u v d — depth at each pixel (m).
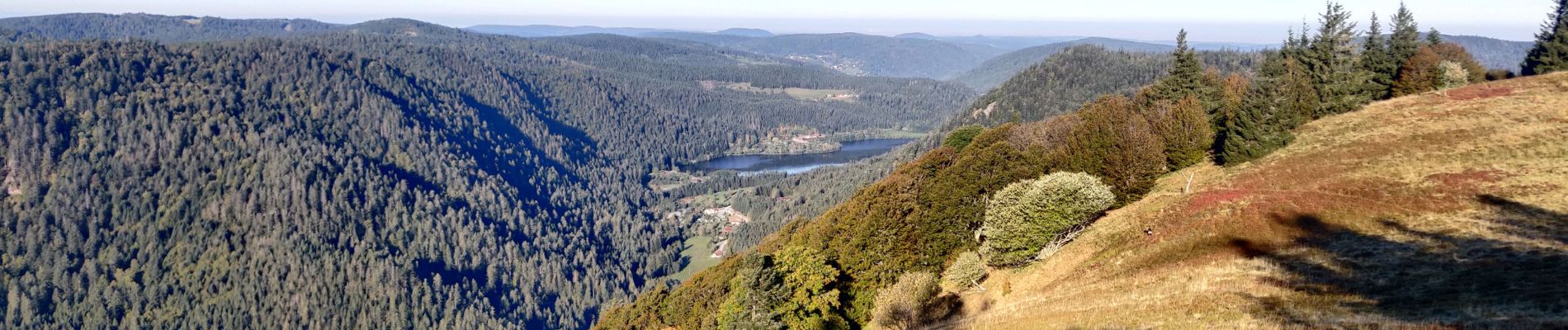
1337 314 31.22
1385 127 70.56
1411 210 47.66
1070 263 56.50
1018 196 62.31
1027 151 85.31
